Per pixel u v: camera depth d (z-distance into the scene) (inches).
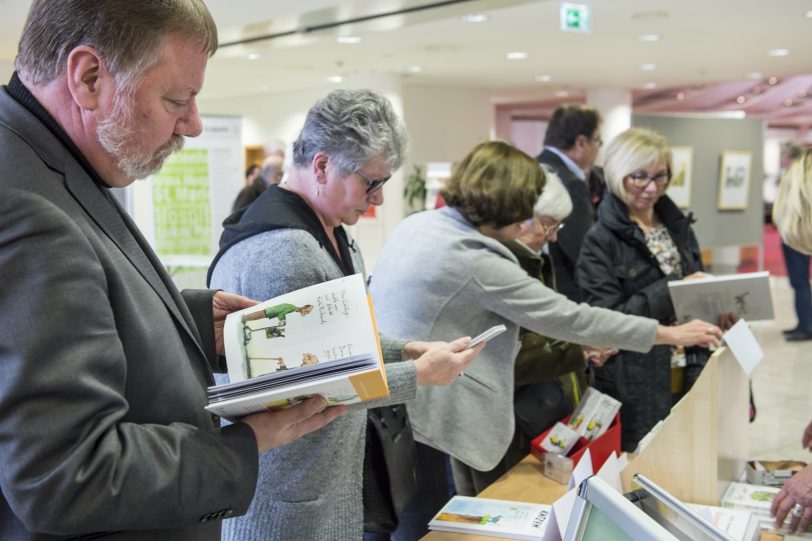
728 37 294.2
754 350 69.6
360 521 60.5
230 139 219.5
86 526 32.3
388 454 65.6
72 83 35.1
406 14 229.8
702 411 62.1
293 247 54.4
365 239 396.2
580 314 74.3
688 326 78.6
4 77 325.1
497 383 76.7
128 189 214.7
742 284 86.3
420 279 74.7
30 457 30.9
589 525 38.1
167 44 35.8
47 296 31.5
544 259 91.8
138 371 36.8
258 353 42.6
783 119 746.2
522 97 543.5
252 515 55.2
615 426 81.4
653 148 96.0
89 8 34.5
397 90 402.9
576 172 147.7
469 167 77.4
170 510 34.8
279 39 280.5
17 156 33.8
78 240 33.1
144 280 38.6
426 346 61.6
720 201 359.3
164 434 35.8
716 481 62.5
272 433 39.4
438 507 81.4
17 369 30.9
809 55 344.5
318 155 57.9
